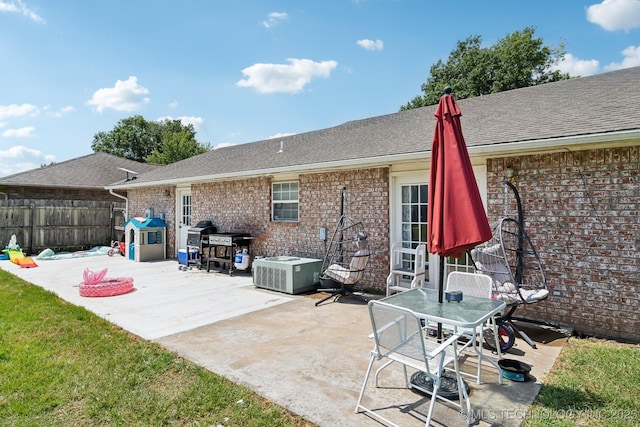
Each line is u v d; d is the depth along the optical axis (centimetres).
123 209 1545
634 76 648
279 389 308
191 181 1062
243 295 670
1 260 1109
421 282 613
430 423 257
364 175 707
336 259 743
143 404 284
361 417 266
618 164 445
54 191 1519
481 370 344
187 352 390
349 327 478
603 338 444
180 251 1005
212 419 265
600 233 457
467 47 2469
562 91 692
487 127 591
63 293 676
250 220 942
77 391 305
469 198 293
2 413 273
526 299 414
